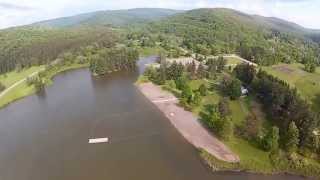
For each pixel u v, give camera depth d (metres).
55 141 134.88
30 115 167.12
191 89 175.38
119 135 136.12
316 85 183.00
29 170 113.75
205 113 151.38
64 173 110.12
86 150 125.19
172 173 106.31
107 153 121.94
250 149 115.94
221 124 124.12
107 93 196.38
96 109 168.50
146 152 120.62
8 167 116.81
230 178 102.12
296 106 130.62
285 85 168.12
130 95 188.62
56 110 171.50
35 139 138.00
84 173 109.31
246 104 160.88
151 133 136.00
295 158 107.50
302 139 111.81
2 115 170.62
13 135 143.75
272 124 134.75
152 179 103.69
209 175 104.25
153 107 165.75
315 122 116.75
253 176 102.44
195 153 117.88
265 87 165.12
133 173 107.44
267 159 109.25
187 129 136.88
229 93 172.25
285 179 100.38
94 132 140.62
